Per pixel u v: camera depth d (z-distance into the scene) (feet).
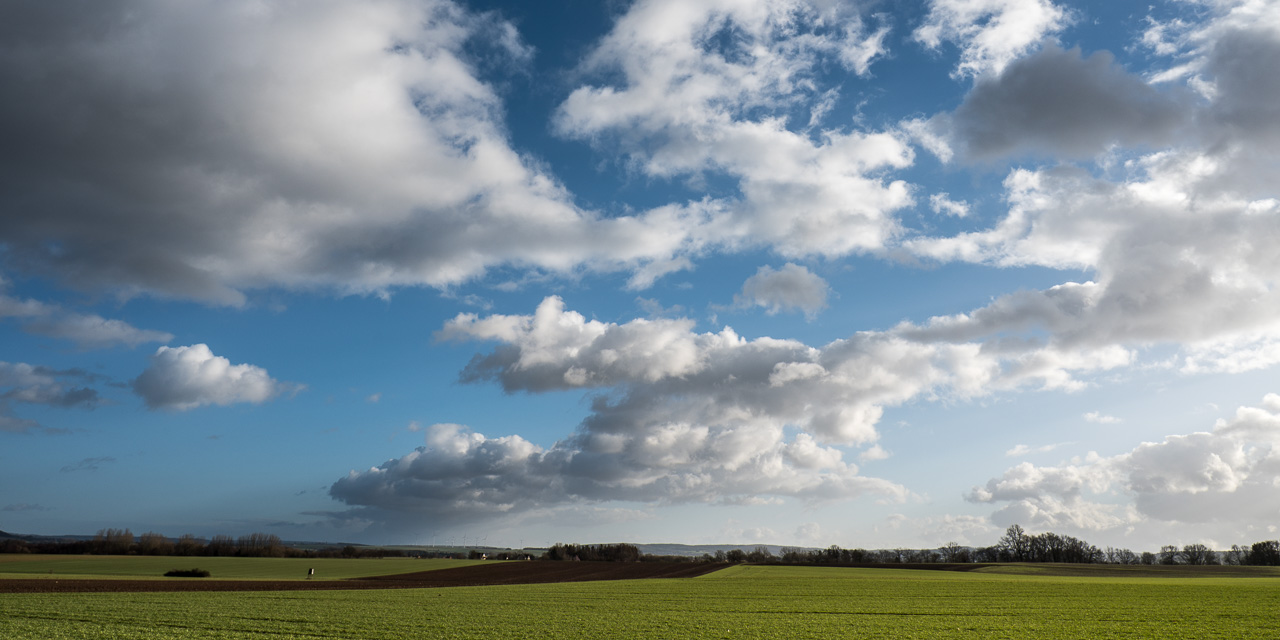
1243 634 102.58
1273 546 453.99
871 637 99.86
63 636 90.22
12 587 179.52
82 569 296.92
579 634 99.66
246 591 184.44
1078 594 177.99
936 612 134.92
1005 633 104.68
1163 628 109.70
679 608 141.28
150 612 121.29
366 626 106.52
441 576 290.56
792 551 549.95
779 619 121.70
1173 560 496.23
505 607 141.28
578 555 536.83
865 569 365.81
